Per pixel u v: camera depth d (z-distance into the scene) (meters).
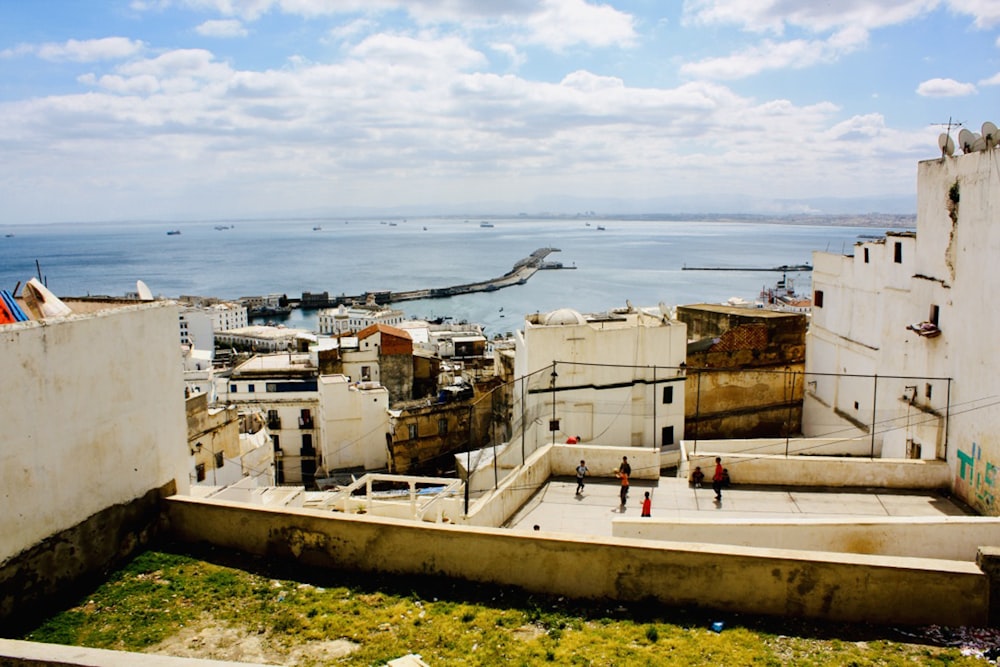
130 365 12.11
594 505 22.25
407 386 76.50
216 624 10.54
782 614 10.98
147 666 7.56
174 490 13.45
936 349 22.77
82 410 11.05
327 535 12.26
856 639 10.40
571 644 10.26
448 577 11.94
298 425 65.38
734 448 31.03
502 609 11.19
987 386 19.70
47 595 10.48
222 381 66.06
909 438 24.58
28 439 10.05
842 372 33.81
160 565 12.09
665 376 33.97
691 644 10.27
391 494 29.64
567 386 32.69
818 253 37.53
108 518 11.68
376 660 9.74
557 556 11.55
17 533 9.91
